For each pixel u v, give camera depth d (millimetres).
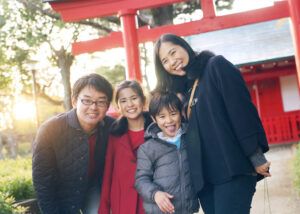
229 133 2639
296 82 15953
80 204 3184
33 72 16375
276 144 15078
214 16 7641
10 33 16078
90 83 2990
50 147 3033
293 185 6965
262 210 5812
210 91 2717
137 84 3166
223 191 2676
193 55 2951
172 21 15141
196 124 2789
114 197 3121
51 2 7207
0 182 5809
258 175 2826
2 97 28453
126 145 3143
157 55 3051
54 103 22109
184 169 2918
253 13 7520
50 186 3070
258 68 15438
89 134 3143
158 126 3068
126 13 7328
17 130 34062
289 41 15609
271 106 16125
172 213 2898
